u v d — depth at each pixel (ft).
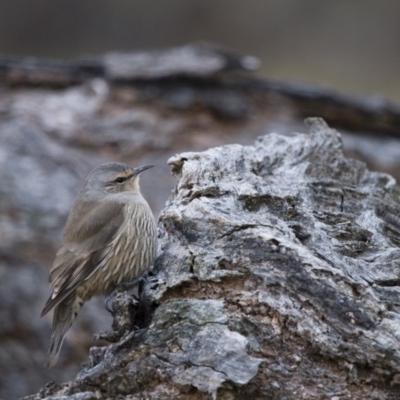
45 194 49.37
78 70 53.78
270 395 25.62
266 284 27.20
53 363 33.22
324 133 36.63
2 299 47.32
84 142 51.55
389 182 36.24
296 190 32.48
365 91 83.51
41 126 51.52
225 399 25.57
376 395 25.36
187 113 52.65
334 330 25.96
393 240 31.42
